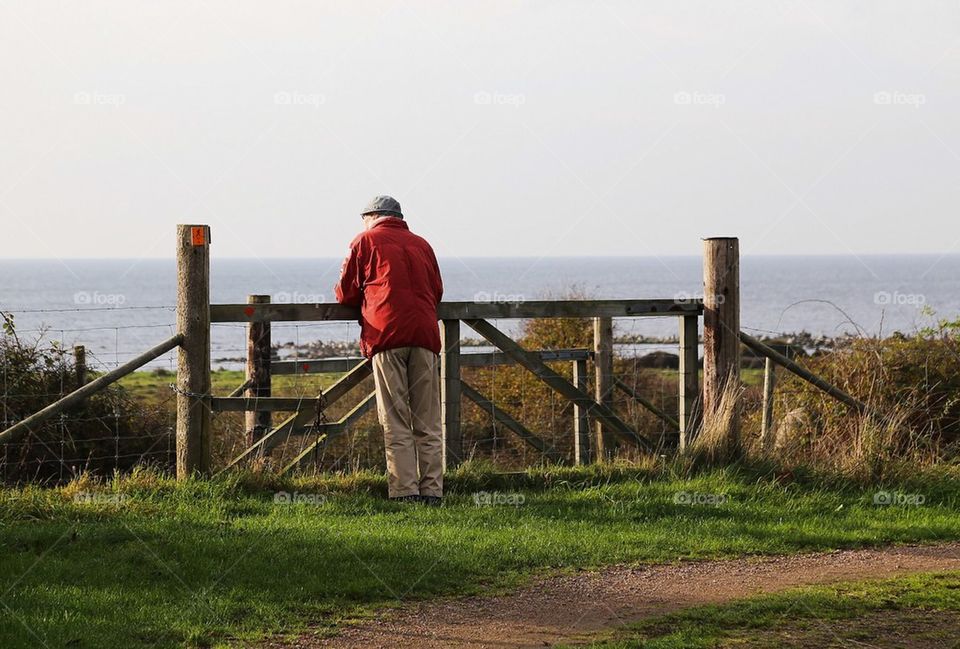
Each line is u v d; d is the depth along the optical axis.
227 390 23.98
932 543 12.20
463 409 26.39
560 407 26.55
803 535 12.23
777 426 17.98
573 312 15.31
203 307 13.87
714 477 14.69
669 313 15.73
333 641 8.48
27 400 17.44
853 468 15.12
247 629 8.69
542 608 9.41
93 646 8.11
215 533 11.52
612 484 14.59
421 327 13.84
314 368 17.98
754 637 8.54
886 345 18.22
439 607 9.39
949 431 17.34
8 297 194.88
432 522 12.54
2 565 10.17
